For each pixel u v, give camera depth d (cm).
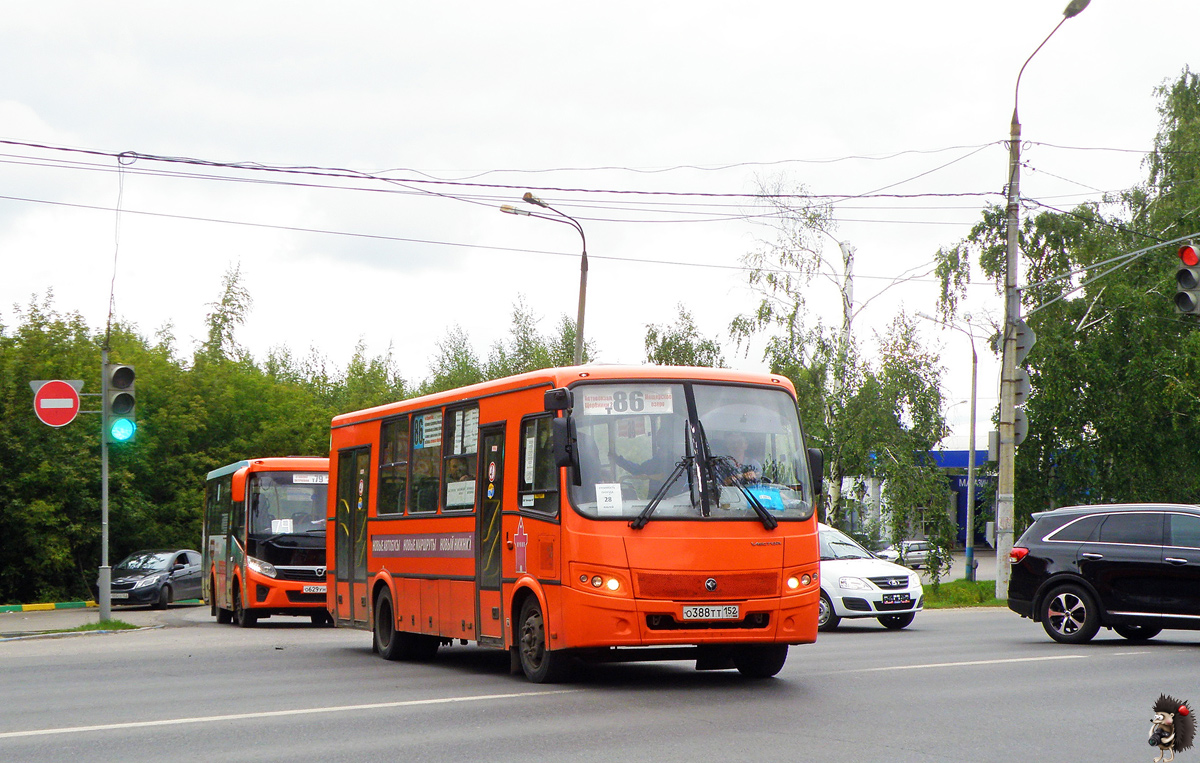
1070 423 4172
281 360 7156
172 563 3616
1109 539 1770
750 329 4253
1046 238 4175
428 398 1609
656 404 1255
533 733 927
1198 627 1683
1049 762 791
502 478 1376
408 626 1617
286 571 2591
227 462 4419
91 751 880
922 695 1133
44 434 3628
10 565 3644
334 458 1948
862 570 2178
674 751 839
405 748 868
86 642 2133
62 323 3888
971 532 4925
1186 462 4103
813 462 1305
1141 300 3984
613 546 1193
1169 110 4500
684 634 1191
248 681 1364
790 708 1051
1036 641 1817
